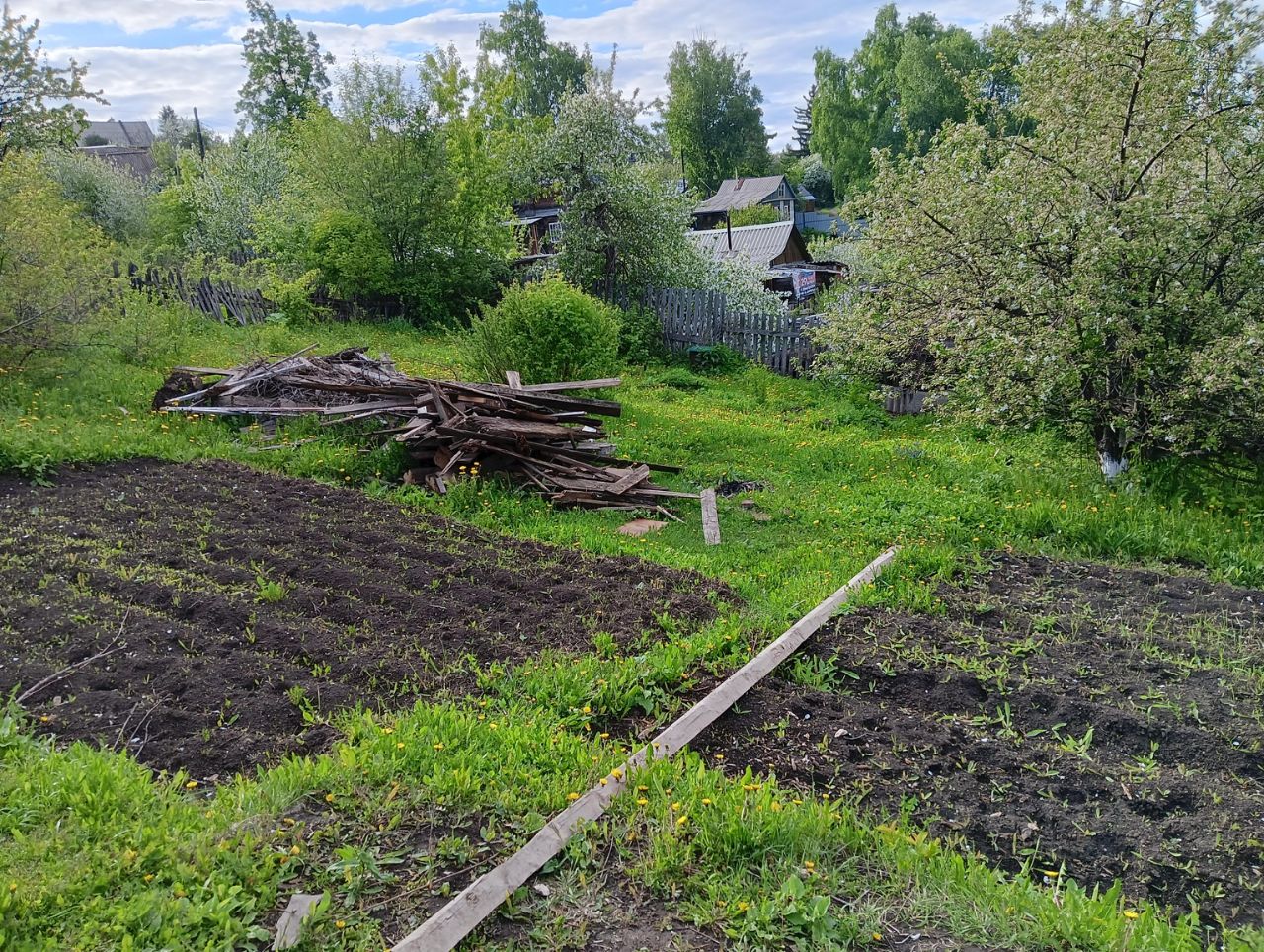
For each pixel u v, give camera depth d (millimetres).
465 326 21250
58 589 5652
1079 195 9141
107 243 15336
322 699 4641
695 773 3951
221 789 3686
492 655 5355
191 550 6578
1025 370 8930
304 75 49062
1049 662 5477
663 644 5629
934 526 8094
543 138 20312
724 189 60188
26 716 4207
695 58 73062
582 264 20031
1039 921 3158
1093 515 8109
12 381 10500
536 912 3109
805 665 5375
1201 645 5773
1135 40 8859
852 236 12836
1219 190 8680
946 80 55312
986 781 4297
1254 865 3656
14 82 17359
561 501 8742
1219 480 9203
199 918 2861
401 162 20609
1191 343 8891
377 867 3234
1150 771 4301
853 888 3316
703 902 3188
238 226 25062
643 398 14766
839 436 12750
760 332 18078
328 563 6512
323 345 16375
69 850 3146
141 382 11352
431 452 9312
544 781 3883
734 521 8562
